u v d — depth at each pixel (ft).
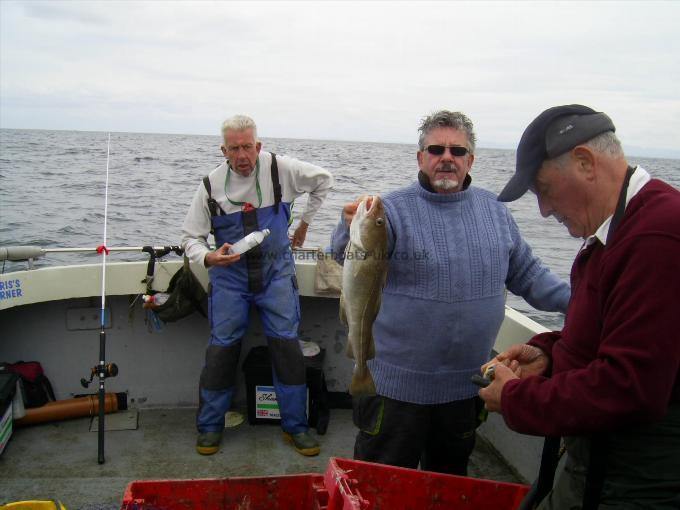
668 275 4.35
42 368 13.44
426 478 7.23
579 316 5.39
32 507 8.45
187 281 12.59
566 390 4.88
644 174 4.98
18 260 12.26
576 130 5.05
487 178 90.79
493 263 8.45
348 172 85.71
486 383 6.18
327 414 13.30
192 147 202.28
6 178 79.41
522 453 11.02
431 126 8.34
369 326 7.97
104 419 12.66
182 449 12.15
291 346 12.06
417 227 8.24
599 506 5.13
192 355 13.91
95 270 12.85
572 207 5.28
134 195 62.03
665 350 4.36
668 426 4.82
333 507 6.54
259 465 11.69
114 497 10.36
